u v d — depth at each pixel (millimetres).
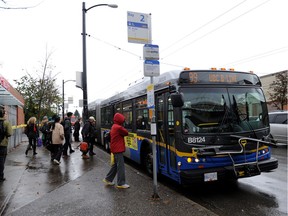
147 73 5500
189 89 5906
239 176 5605
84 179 7191
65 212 4766
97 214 4652
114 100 12211
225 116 5926
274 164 6090
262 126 6301
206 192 6293
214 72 6180
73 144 17031
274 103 33625
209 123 5809
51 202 5309
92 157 11125
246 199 5707
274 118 14906
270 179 7301
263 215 4793
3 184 6723
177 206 4961
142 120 8438
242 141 5789
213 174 5469
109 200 5375
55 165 9336
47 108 29234
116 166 6523
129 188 6238
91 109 19203
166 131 6520
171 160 6258
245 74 6477
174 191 6031
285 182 6984
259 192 6164
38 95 26984
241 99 6195
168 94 6426
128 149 9938
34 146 12227
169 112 6371
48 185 6598
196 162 5531
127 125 10094
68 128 11984
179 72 6051
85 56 14055
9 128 7109
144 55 5531
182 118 5703
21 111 27297
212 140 5703
